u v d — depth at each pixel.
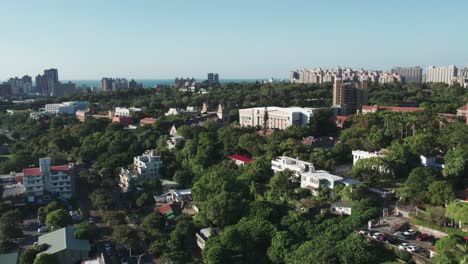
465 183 164.12
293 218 152.25
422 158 189.75
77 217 197.12
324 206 163.00
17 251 159.88
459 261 110.25
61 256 150.88
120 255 160.00
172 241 157.75
